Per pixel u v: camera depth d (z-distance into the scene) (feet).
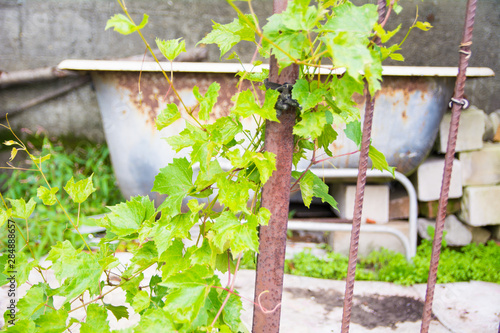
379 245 8.06
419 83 6.96
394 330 5.63
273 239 2.78
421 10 10.35
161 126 2.64
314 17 2.15
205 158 2.57
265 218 2.47
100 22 10.60
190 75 6.66
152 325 2.40
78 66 6.44
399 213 8.45
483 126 7.96
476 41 10.27
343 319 3.01
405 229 8.15
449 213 8.36
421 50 10.51
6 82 8.99
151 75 6.68
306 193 3.04
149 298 2.92
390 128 7.14
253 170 2.74
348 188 7.98
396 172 7.50
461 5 10.38
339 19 2.20
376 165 3.07
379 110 7.02
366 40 2.19
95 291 2.95
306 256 7.62
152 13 10.65
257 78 3.04
